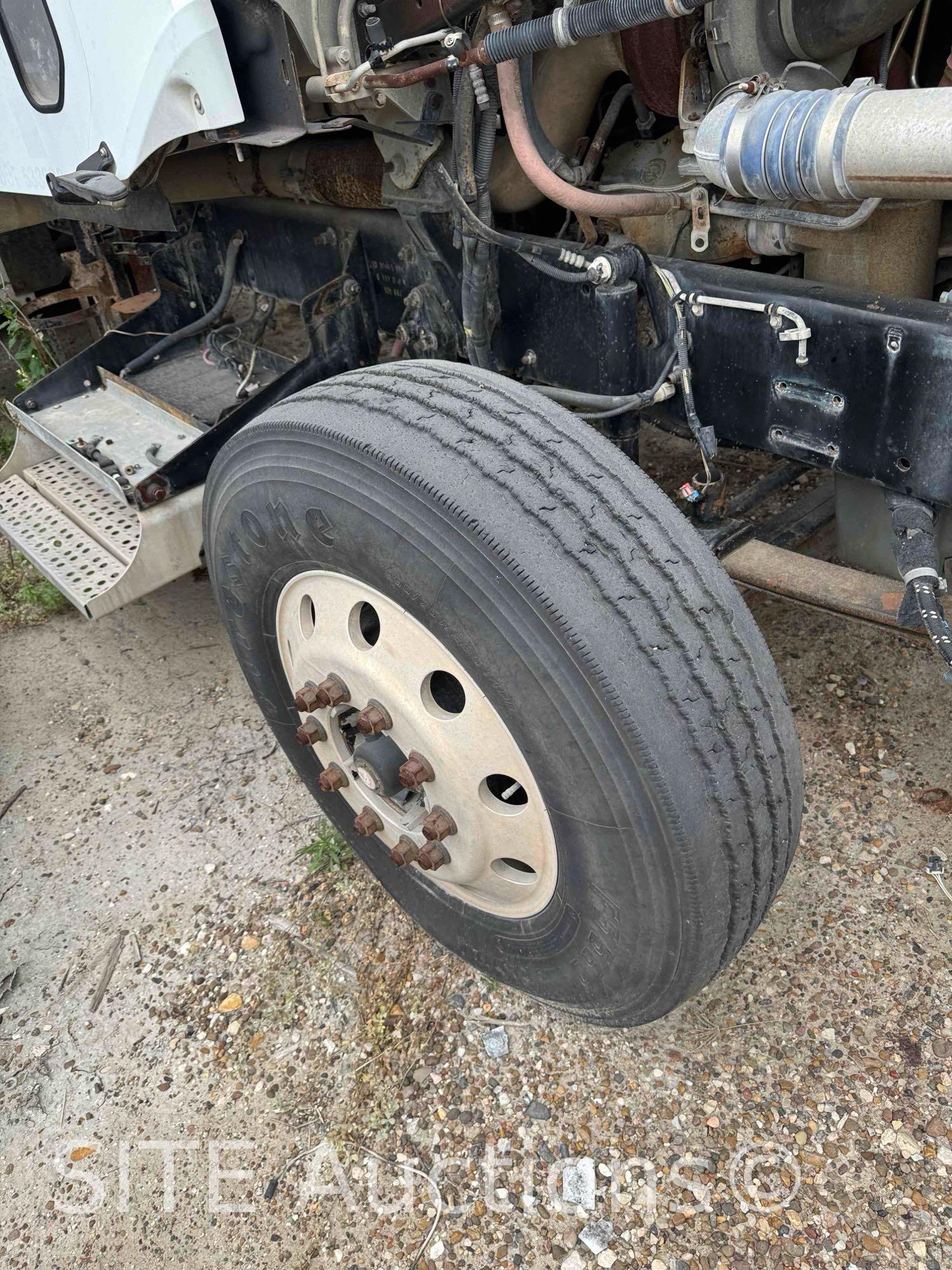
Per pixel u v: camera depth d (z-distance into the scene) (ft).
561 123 7.66
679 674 4.80
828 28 5.95
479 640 5.02
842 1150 6.14
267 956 7.88
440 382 5.69
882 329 5.49
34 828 9.46
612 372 7.02
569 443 5.33
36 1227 6.46
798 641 9.92
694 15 6.22
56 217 11.27
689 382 6.68
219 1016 7.52
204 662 11.44
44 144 8.53
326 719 6.77
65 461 11.96
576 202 6.70
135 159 7.19
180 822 9.29
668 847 4.82
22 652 12.07
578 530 4.92
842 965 7.14
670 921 5.09
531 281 7.50
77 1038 7.54
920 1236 5.72
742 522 7.16
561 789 5.08
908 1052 6.59
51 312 14.67
